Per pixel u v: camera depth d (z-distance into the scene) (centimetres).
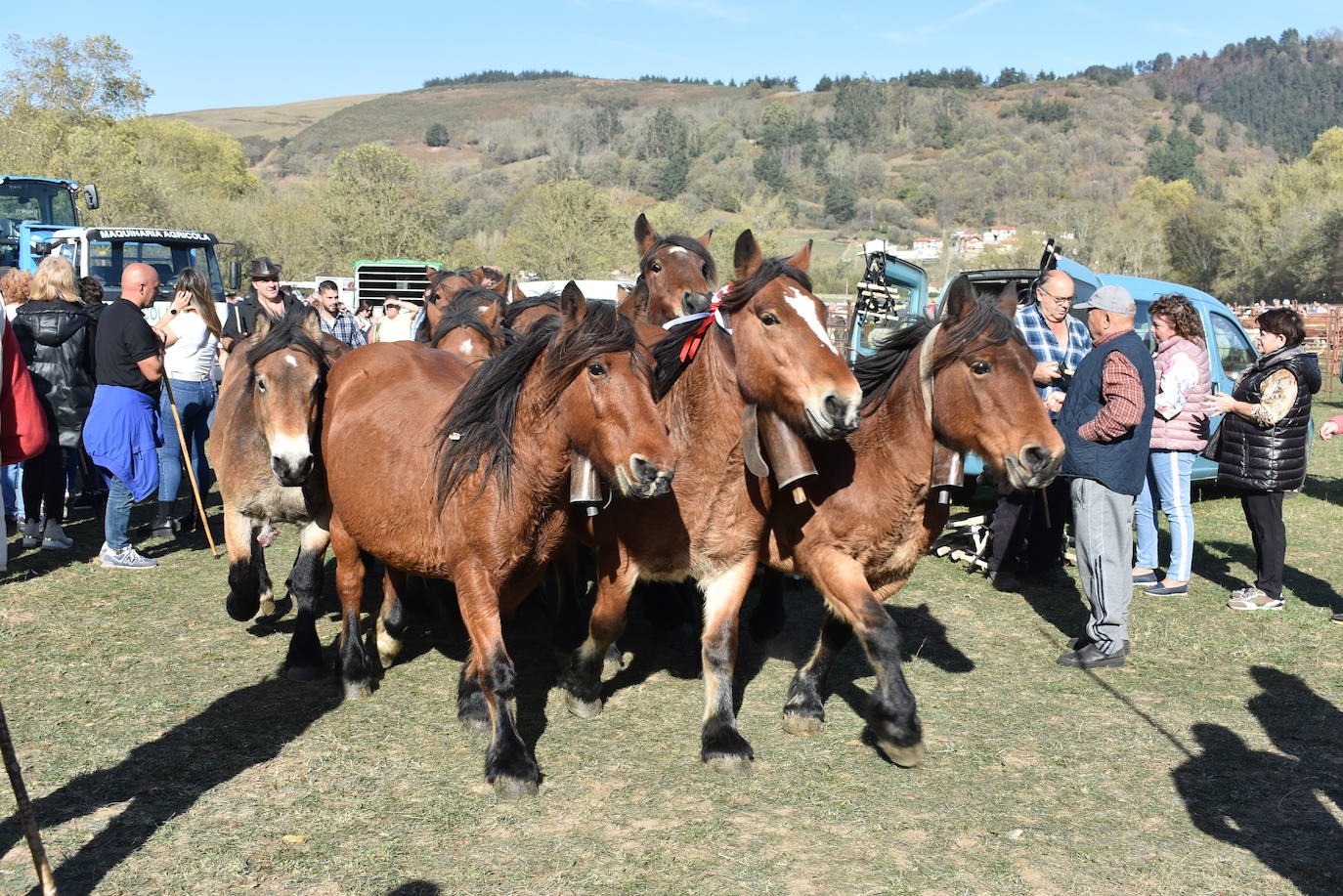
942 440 412
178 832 368
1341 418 662
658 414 384
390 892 332
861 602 423
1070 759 443
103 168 4425
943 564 824
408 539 437
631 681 547
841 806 396
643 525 434
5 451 332
